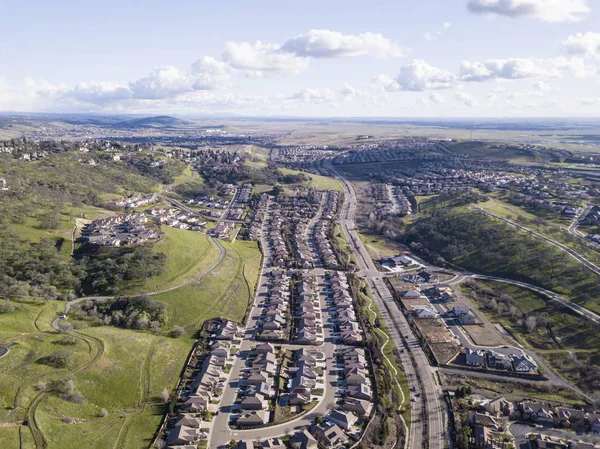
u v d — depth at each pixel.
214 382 159.38
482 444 133.38
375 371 168.62
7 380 138.62
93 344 165.00
